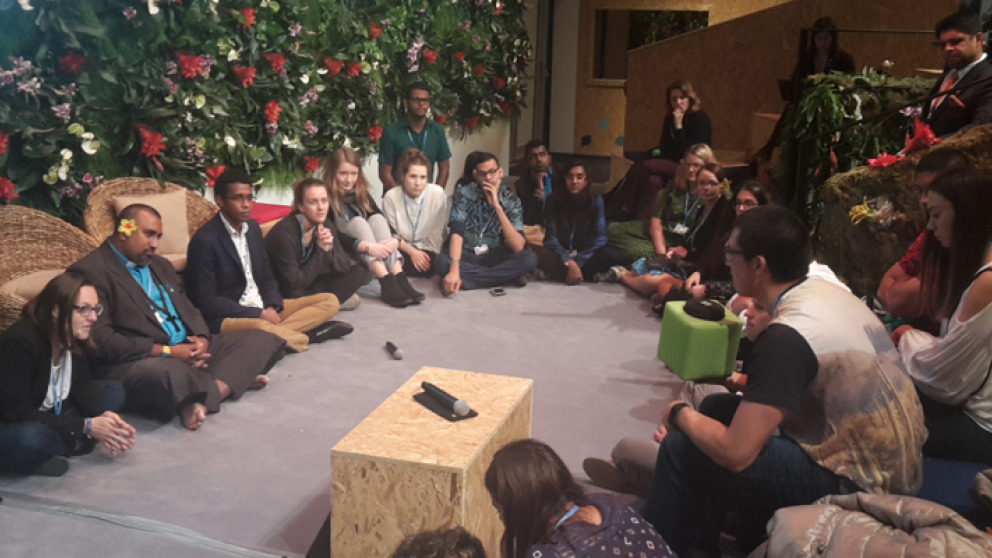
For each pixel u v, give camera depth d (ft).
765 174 24.36
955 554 7.22
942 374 9.58
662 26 37.83
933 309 10.45
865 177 14.97
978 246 9.79
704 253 19.10
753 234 8.51
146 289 14.06
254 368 14.46
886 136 18.80
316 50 22.81
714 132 29.63
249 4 19.90
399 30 26.00
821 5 27.68
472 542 6.00
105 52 16.99
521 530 7.01
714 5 36.73
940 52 25.54
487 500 9.48
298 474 12.02
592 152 39.40
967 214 9.77
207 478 11.86
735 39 28.91
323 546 9.55
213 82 19.38
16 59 15.39
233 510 11.09
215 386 13.58
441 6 28.09
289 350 16.40
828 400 8.27
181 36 18.49
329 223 18.52
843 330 8.23
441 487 8.68
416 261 20.99
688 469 8.80
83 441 12.25
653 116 30.25
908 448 8.32
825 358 8.20
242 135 20.54
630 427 13.58
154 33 17.85
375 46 24.36
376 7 24.53
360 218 19.90
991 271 9.35
